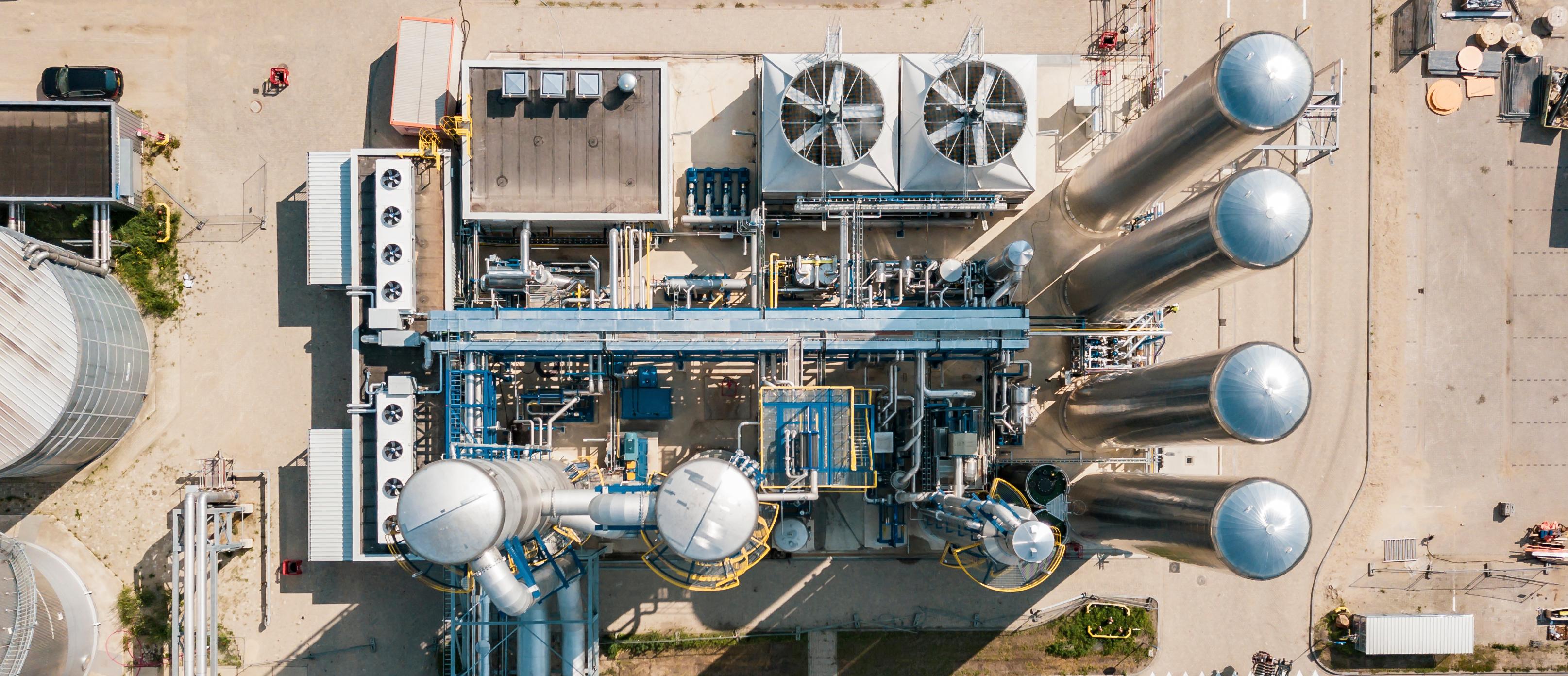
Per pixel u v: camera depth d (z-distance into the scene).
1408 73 23.94
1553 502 23.94
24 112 21.81
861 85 20.56
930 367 23.22
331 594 23.25
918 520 21.73
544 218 21.31
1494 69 23.80
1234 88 15.45
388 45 23.48
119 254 22.98
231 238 23.27
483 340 20.22
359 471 21.42
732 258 23.44
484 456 20.80
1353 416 23.88
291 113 23.34
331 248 21.73
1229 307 23.91
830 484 19.64
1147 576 23.88
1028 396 20.70
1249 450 23.88
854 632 23.58
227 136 23.31
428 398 21.86
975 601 23.70
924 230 23.48
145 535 23.09
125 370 22.05
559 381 22.83
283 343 23.25
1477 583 23.89
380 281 21.08
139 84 23.22
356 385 21.48
